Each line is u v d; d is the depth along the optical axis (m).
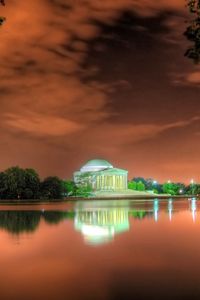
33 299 39.47
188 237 76.12
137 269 50.12
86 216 128.50
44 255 59.62
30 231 88.06
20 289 42.56
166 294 40.25
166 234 80.81
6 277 47.25
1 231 88.00
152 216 126.19
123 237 76.94
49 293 41.16
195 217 121.31
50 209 169.62
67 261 55.25
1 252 62.12
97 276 47.19
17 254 60.56
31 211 155.38
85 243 70.12
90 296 40.06
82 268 51.03
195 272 48.31
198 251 61.28
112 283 44.16
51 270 50.31
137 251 61.69
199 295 39.88
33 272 49.47
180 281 44.50
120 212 146.75
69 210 161.00
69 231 87.56
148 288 42.19
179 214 134.75
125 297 39.62
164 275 47.09
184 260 54.94
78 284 44.03
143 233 82.75
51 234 82.62
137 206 194.38
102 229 90.69
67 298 39.59
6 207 187.00
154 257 57.12
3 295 40.69
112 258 56.69
